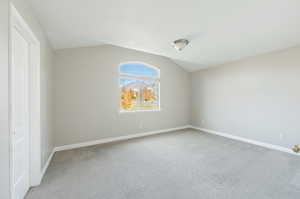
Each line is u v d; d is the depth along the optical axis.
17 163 1.64
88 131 3.72
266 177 2.22
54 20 2.22
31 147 1.99
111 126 4.06
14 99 1.58
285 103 3.26
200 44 3.36
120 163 2.68
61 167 2.52
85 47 3.68
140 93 4.70
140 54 4.57
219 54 3.87
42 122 2.23
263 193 1.85
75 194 1.83
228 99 4.45
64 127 3.43
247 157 2.96
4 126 1.16
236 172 2.37
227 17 2.27
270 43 3.07
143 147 3.55
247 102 3.97
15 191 1.59
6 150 1.19
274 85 3.43
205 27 2.60
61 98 3.40
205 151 3.29
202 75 5.29
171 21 2.43
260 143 3.70
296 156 3.00
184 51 3.89
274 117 3.44
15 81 1.60
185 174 2.30
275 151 3.28
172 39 3.17
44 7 1.88
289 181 2.12
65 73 3.45
